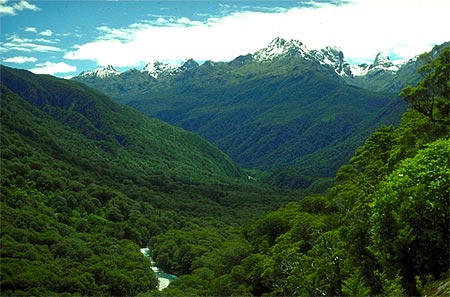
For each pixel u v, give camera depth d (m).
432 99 36.66
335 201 45.31
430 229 19.08
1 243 92.38
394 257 20.14
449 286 15.51
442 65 35.50
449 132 32.53
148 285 96.31
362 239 27.22
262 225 81.25
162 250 121.81
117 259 104.94
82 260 101.38
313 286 31.70
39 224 113.56
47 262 91.38
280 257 42.75
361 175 48.47
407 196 19.75
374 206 22.09
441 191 19.05
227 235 136.75
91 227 135.25
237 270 68.88
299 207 81.50
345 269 28.41
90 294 83.50
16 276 76.12
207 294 69.94
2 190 128.75
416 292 18.61
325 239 33.25
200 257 106.62
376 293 23.75
